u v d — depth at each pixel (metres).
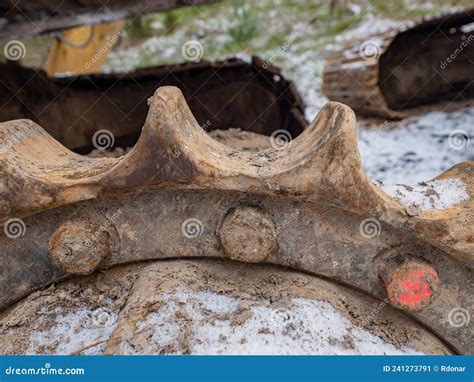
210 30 9.16
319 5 9.12
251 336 1.40
